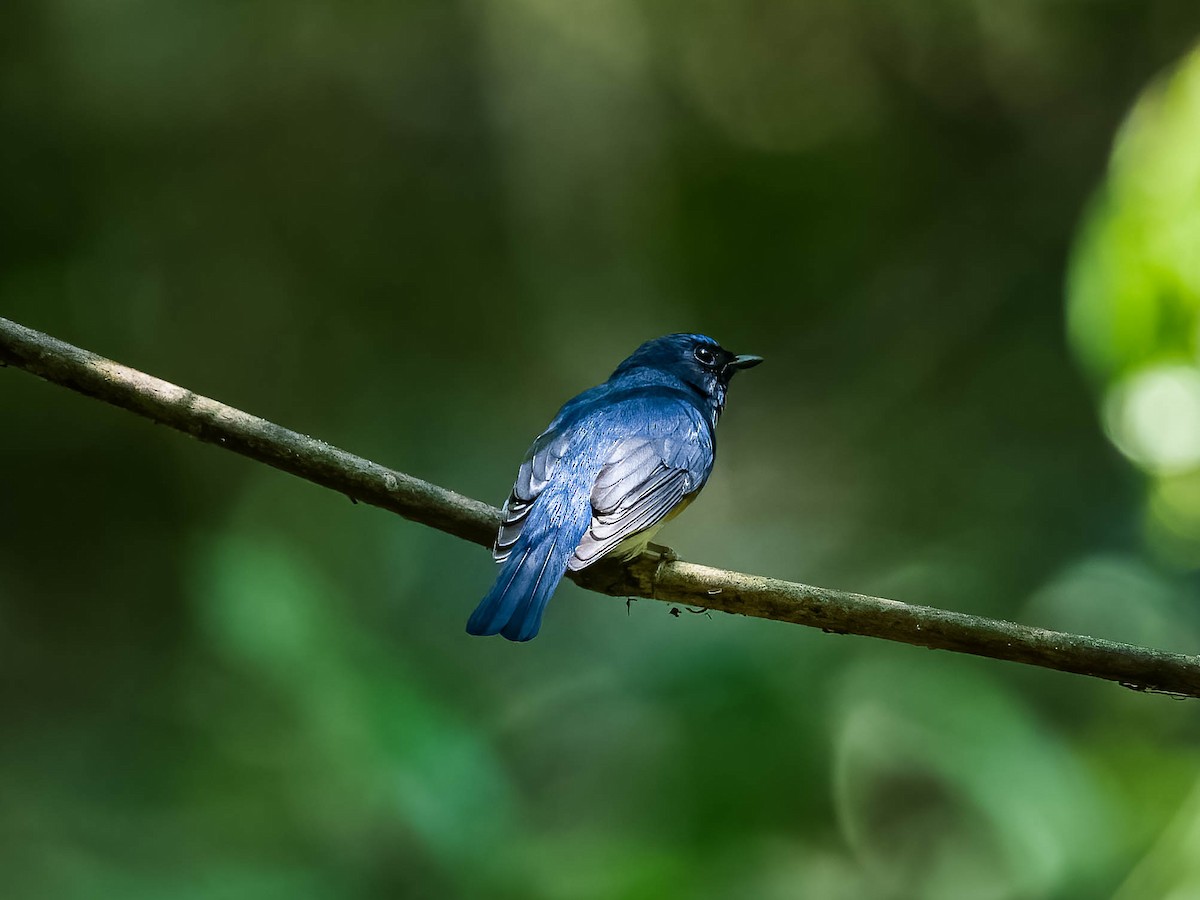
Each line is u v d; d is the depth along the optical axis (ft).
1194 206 23.11
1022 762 29.73
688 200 49.60
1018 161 49.21
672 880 23.15
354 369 49.85
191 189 48.78
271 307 49.60
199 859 24.62
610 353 50.06
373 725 22.72
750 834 26.53
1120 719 35.50
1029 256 49.32
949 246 50.11
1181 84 23.30
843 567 46.85
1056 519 44.96
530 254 49.85
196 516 46.98
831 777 29.40
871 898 30.09
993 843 32.09
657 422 21.63
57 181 47.44
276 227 49.49
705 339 26.86
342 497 45.11
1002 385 48.73
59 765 35.88
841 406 50.24
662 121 48.70
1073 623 40.01
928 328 50.11
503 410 49.47
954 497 47.70
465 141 49.08
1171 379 24.03
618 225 49.67
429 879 22.08
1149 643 39.04
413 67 48.26
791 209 49.98
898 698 31.45
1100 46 47.44
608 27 47.50
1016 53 47.96
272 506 45.62
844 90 48.62
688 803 26.66
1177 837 25.98
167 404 17.54
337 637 23.94
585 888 22.43
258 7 46.47
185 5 46.14
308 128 48.80
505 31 47.55
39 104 46.57
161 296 48.70
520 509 19.94
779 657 29.81
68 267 47.60
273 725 26.99
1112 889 27.68
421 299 50.24
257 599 23.62
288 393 49.49
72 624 45.55
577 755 31.32
